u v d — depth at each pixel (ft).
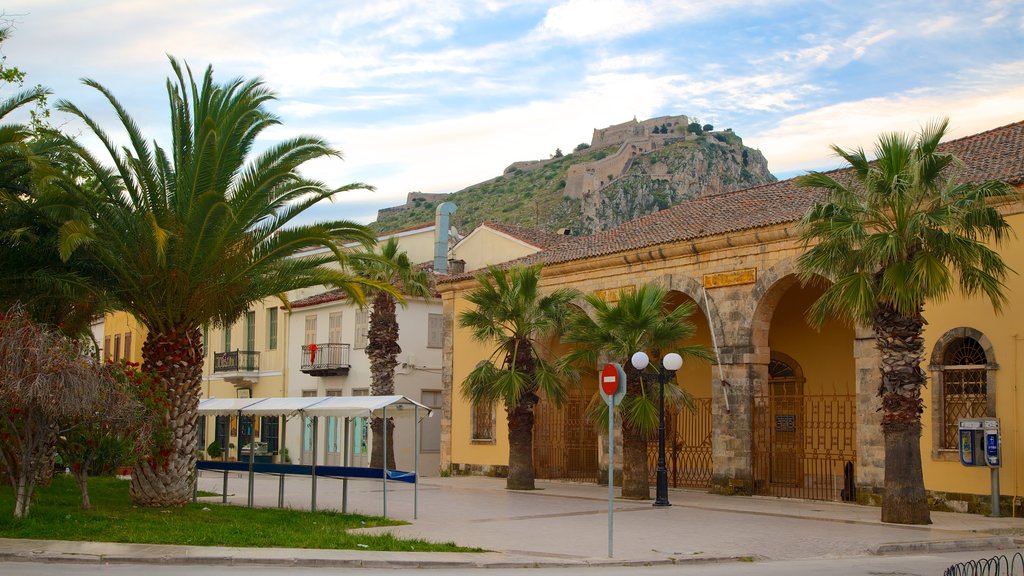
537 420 105.91
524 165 620.49
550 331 88.89
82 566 41.83
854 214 60.95
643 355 70.03
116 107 61.98
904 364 60.13
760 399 81.71
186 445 64.34
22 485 54.95
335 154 64.08
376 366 116.37
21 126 60.29
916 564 44.45
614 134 591.37
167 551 45.24
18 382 51.47
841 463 90.33
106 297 65.10
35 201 62.80
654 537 54.44
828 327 94.53
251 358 153.38
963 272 58.23
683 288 88.43
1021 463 63.98
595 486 94.94
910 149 58.70
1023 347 64.44
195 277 62.34
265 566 43.04
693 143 529.86
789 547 50.37
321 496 80.74
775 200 89.97
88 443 60.18
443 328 117.50
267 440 149.38
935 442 68.74
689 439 95.35
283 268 67.15
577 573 41.57
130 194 62.90
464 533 55.67
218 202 60.18
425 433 134.00
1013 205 66.03
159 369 63.62
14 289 65.41
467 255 146.10
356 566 43.55
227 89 65.51
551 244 137.59
